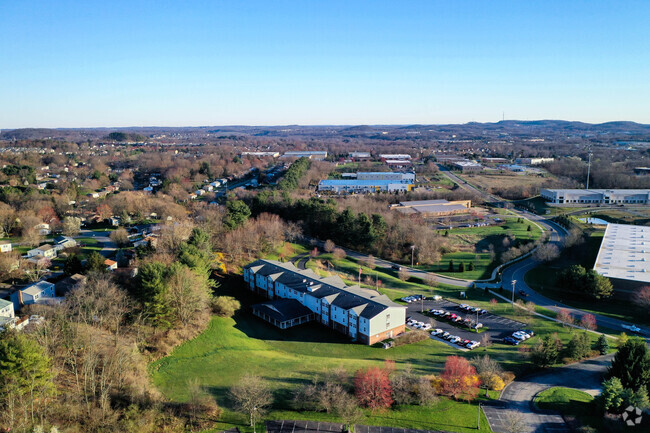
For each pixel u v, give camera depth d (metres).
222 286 139.50
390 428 71.81
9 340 64.12
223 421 70.50
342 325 113.50
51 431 57.97
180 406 72.62
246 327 114.12
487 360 88.25
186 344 97.38
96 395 70.56
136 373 79.62
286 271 136.00
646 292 123.19
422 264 174.25
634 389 80.12
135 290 104.19
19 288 122.00
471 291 145.00
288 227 196.62
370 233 183.88
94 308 94.44
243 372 86.00
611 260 152.00
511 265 170.12
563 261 172.25
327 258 174.50
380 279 155.00
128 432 63.88
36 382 63.56
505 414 76.62
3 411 61.25
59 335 81.69
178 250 135.12
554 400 80.31
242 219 179.38
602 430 73.44
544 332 112.62
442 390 82.62
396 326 111.56
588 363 96.94
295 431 69.06
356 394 78.06
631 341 86.12
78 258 145.62
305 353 100.69
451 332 113.56
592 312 126.44
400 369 89.69
